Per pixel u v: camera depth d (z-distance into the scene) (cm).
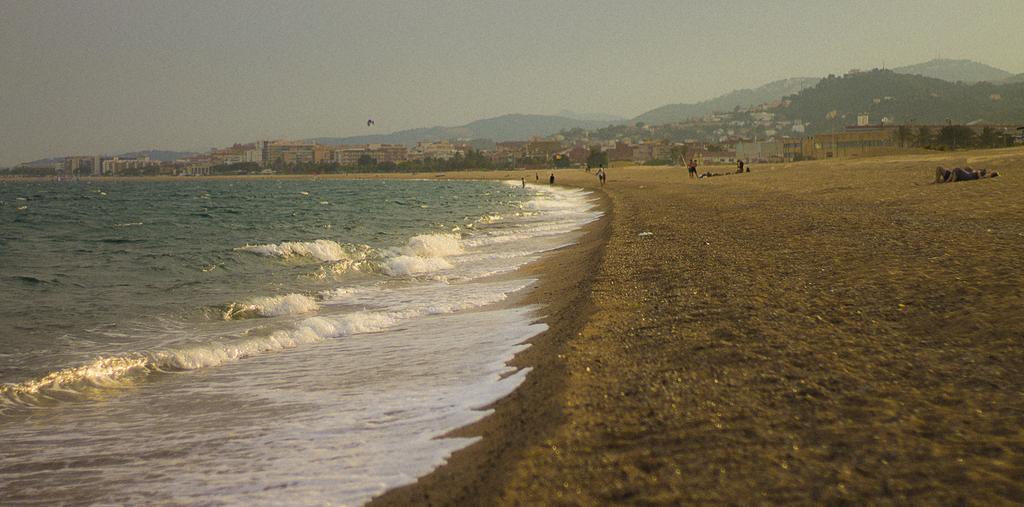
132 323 1186
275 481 515
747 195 3728
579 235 2577
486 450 519
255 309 1279
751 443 474
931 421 491
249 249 2134
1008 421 482
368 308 1296
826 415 516
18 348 1008
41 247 2541
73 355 962
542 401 608
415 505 441
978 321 743
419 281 1611
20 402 768
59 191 12375
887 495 392
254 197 7994
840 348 689
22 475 565
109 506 502
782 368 637
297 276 1703
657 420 528
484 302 1285
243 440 617
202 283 1631
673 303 985
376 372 825
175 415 708
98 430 671
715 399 566
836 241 1508
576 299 1145
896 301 873
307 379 817
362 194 8612
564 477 444
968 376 582
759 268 1227
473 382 732
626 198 4609
